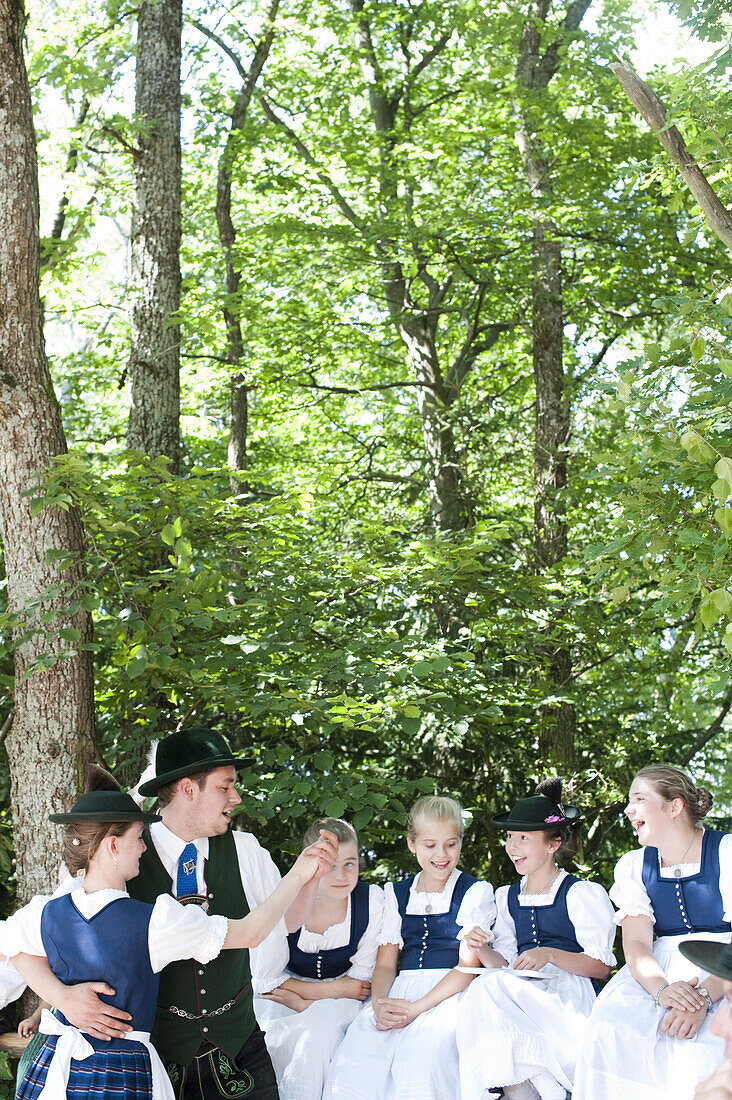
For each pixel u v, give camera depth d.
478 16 10.50
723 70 4.35
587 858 10.09
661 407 4.11
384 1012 3.81
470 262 10.62
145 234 7.78
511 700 7.23
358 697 5.77
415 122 12.20
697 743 10.98
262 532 6.61
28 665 4.98
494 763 9.58
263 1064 3.39
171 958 2.91
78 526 5.26
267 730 6.54
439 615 8.25
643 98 4.57
